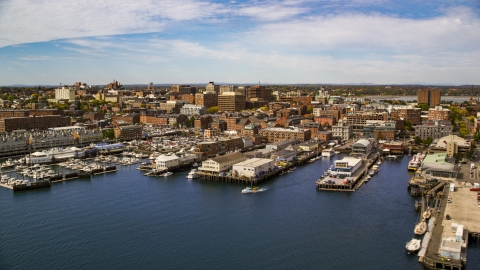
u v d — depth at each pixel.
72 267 144.50
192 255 152.88
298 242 163.12
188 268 143.50
